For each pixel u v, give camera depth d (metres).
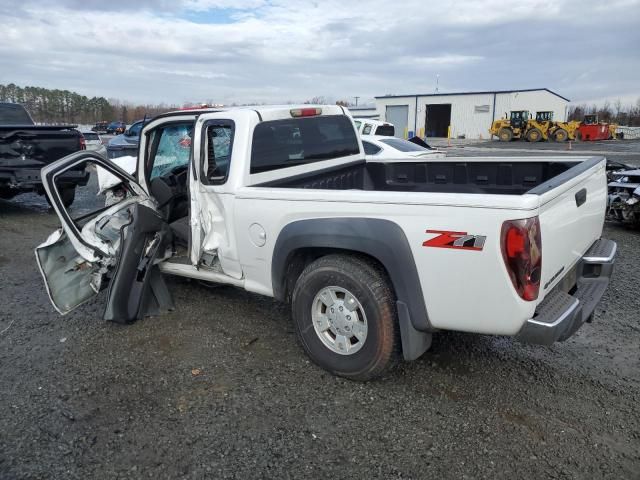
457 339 4.26
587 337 4.33
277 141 4.29
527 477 2.72
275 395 3.46
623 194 8.15
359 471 2.77
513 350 4.09
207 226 4.26
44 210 10.05
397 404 3.36
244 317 4.70
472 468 2.78
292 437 3.04
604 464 2.81
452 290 3.05
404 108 48.59
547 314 2.99
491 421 3.18
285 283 3.89
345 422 3.18
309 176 4.64
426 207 3.05
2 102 11.30
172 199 5.07
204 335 4.35
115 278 4.24
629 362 3.91
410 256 3.14
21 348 4.16
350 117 5.22
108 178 5.21
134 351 4.09
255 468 2.80
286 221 3.68
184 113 4.59
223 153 4.11
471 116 46.25
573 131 37.03
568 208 3.27
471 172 4.96
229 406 3.34
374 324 3.37
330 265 3.49
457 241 2.97
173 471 2.78
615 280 5.77
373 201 3.24
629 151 27.05
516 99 44.44
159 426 3.15
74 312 4.88
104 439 3.03
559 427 3.12
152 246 4.45
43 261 4.22
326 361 3.66
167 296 4.81
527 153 24.80
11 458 2.87
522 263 2.81
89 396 3.47
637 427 3.12
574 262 3.57
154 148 5.09
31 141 8.76
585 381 3.64
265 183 4.20
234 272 4.21
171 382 3.63
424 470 2.77
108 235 4.54
